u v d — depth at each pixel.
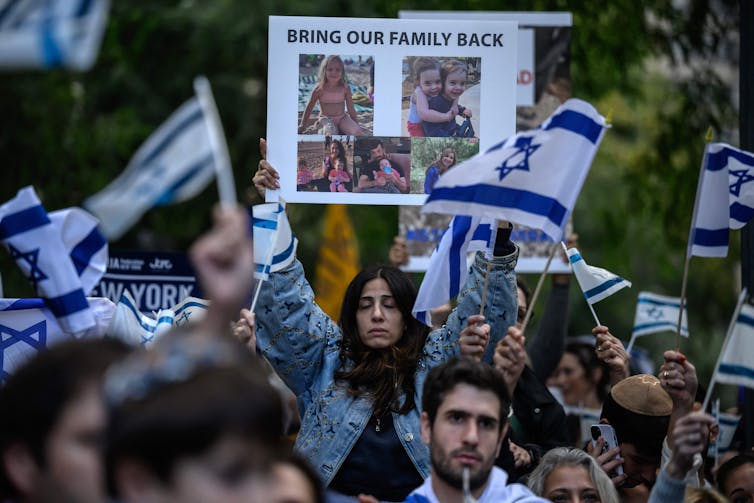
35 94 15.96
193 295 9.64
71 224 6.14
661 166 16.88
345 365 6.91
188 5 16.52
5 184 15.90
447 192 6.10
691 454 5.25
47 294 6.02
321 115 7.66
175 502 2.51
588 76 16.86
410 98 7.68
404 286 6.98
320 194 7.63
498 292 6.80
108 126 15.97
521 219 6.06
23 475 3.37
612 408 6.98
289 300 6.89
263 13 16.28
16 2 3.92
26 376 3.37
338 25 7.69
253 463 2.54
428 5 16.17
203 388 2.55
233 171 16.34
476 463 5.16
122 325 6.97
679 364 6.15
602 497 6.21
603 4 16.25
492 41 7.71
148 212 16.17
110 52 16.25
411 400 6.69
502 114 7.70
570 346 11.55
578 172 6.05
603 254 19.05
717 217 6.64
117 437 2.53
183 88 16.28
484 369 5.27
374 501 5.61
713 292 20.53
